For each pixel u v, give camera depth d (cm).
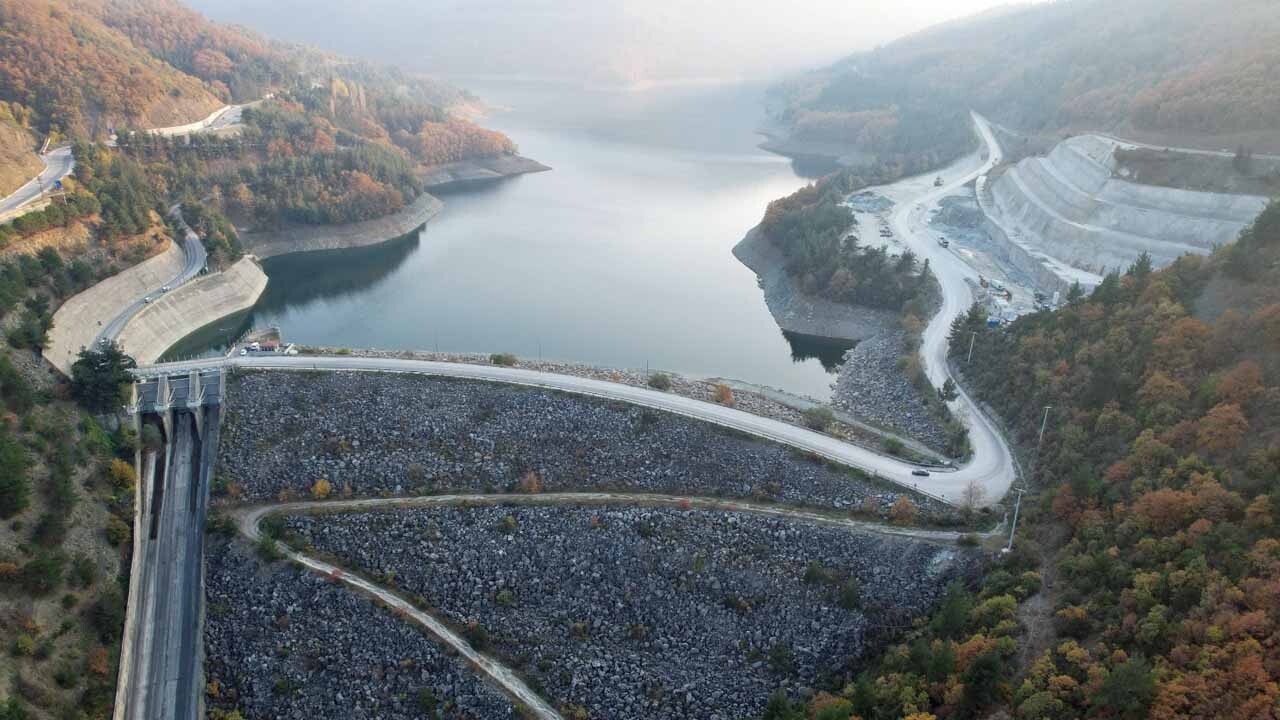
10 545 8300
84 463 10069
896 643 8488
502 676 8338
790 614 8988
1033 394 11706
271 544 9625
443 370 13050
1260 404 7788
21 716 6975
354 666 8512
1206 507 6950
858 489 10469
